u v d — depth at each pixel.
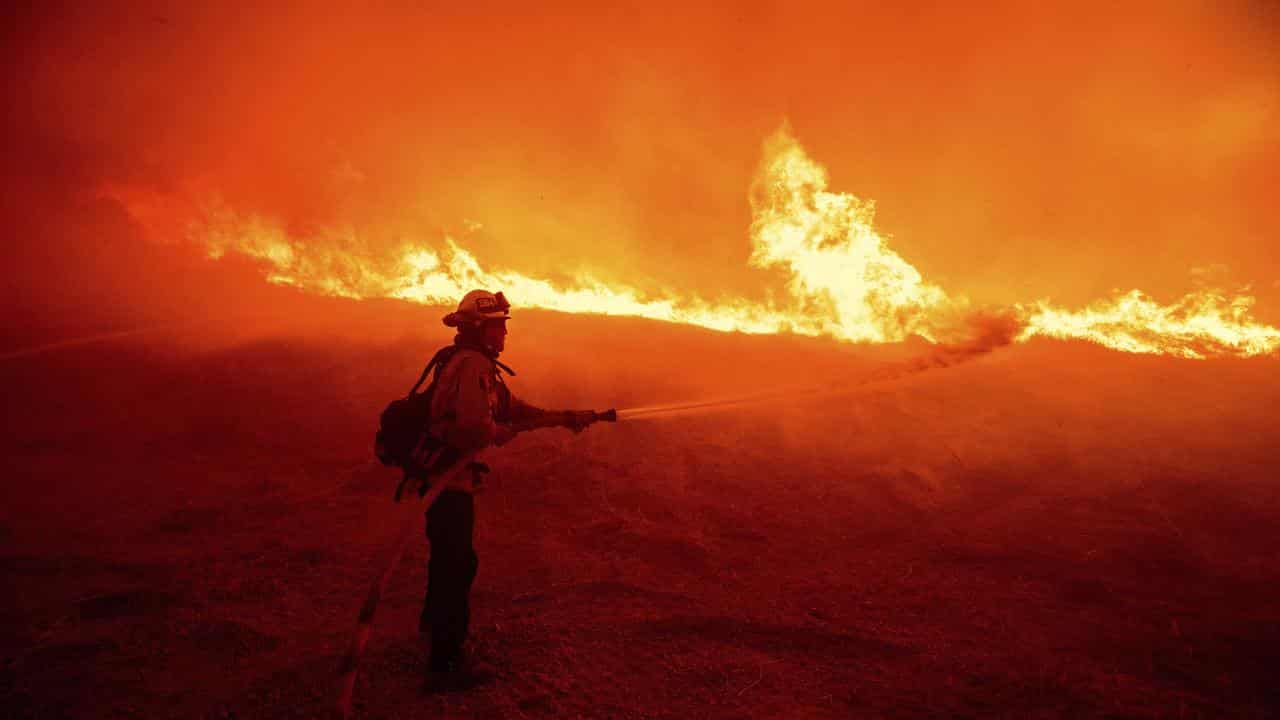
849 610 4.17
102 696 3.28
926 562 4.84
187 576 4.41
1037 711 3.23
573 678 3.45
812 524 5.45
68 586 4.27
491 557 4.82
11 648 3.64
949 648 3.77
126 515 5.28
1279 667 3.66
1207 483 6.23
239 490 5.81
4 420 7.04
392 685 3.39
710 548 5.01
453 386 3.40
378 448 3.49
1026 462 6.77
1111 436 7.46
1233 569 4.79
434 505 3.42
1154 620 4.12
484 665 3.53
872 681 3.47
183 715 3.15
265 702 3.25
